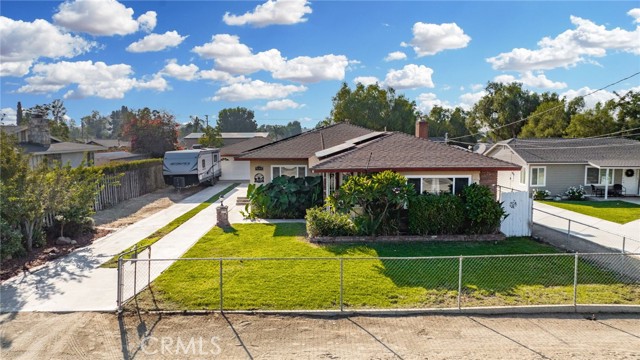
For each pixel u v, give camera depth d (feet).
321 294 32.81
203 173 105.91
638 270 39.50
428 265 40.06
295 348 25.39
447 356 24.39
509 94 202.39
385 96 181.88
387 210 51.08
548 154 104.01
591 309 30.58
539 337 26.68
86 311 30.22
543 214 74.79
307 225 52.80
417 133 80.74
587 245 50.19
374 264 40.22
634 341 26.22
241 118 431.84
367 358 24.21
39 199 45.03
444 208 50.21
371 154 55.88
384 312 29.84
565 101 175.63
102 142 234.38
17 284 35.45
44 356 24.41
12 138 47.34
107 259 42.78
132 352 24.88
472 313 30.01
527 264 40.83
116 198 82.38
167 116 165.48
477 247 47.19
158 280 35.96
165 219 65.21
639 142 112.78
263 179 73.61
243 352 24.94
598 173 101.76
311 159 67.41
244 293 33.01
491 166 51.85
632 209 80.69
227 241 49.93
